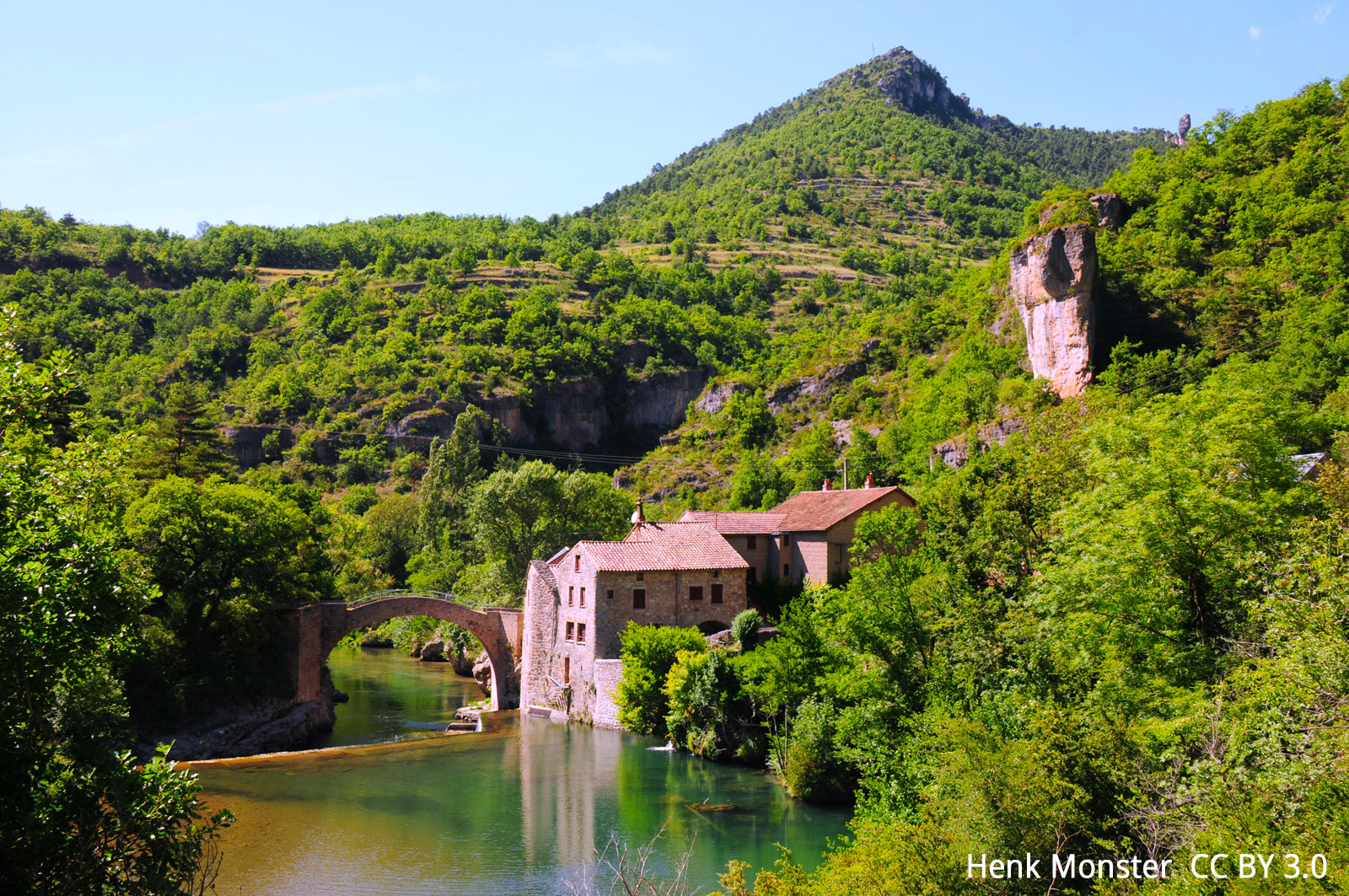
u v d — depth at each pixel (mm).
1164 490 28750
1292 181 110062
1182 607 28812
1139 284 103250
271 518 59750
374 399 181875
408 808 42344
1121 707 25391
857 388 144375
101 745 18844
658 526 67688
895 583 40125
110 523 23531
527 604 70062
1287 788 18359
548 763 50656
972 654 35250
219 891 32344
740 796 43500
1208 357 78375
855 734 39438
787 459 128375
